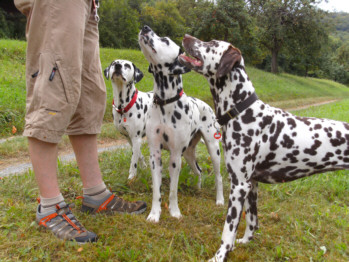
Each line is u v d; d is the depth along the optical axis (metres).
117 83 4.30
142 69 16.88
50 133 2.39
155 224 3.04
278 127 2.69
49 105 2.35
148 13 45.31
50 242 2.47
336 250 2.78
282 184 4.29
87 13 2.65
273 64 36.50
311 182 4.37
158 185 3.23
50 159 2.57
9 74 10.77
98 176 3.10
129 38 35.19
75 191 3.58
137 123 4.43
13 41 16.30
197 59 2.75
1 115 7.00
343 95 31.66
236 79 2.63
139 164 5.00
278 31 33.59
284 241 2.89
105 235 2.71
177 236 2.83
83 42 2.69
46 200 2.61
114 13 34.72
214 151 3.79
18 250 2.35
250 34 32.00
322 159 2.65
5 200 3.12
